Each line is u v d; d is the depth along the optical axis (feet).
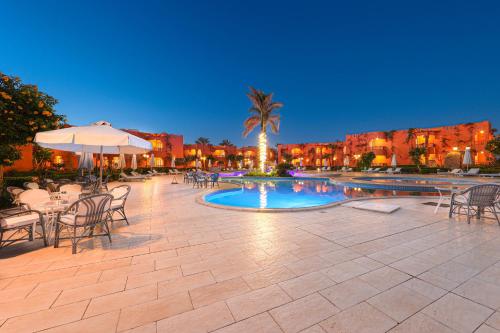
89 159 31.63
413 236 12.85
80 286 7.71
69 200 14.88
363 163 110.42
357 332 5.57
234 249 11.04
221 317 6.14
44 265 9.30
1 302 6.77
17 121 17.31
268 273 8.64
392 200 24.22
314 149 167.22
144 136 118.83
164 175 84.43
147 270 8.89
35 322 5.92
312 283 7.90
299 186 46.85
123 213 15.69
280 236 12.94
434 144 110.11
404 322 5.93
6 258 9.96
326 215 17.84
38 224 14.75
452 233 13.34
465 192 16.01
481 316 6.16
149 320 6.02
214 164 166.81
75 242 10.66
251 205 26.89
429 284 7.80
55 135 12.99
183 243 11.88
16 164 45.70
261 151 64.44
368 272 8.68
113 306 6.62
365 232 13.60
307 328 5.72
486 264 9.30
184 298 7.01
